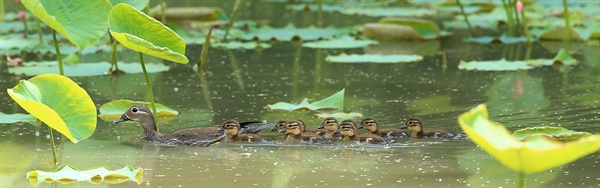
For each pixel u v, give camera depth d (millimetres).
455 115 13750
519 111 13992
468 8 29469
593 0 30688
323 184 9922
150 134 12297
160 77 17453
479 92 15680
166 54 11219
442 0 31906
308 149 11695
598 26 23266
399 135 12375
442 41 22672
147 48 11109
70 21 11391
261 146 11883
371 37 23156
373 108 14422
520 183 7734
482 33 23938
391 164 10797
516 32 23641
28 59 19344
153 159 11164
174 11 25266
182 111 14273
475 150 11469
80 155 11422
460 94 15523
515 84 16391
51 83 10461
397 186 9812
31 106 9812
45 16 10844
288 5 30938
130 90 16031
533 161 7410
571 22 25094
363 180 10070
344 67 18578
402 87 16266
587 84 16219
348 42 21797
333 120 12453
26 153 11508
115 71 17625
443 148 11617
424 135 12266
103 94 15680
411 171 10445
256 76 17531
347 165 10773
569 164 10734
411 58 18891
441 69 18281
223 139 12164
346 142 12023
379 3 31891
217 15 25625
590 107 14141
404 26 22625
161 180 10133
